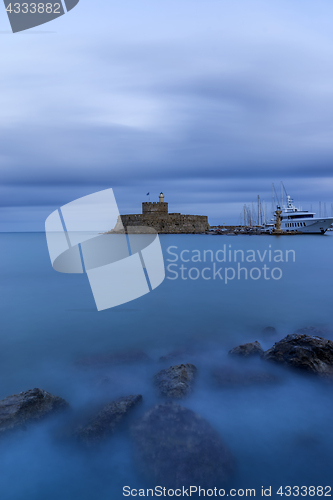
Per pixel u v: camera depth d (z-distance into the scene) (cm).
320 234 8631
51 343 847
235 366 668
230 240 7781
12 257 3556
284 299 1359
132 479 379
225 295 1445
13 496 364
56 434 455
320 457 418
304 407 521
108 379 616
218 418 493
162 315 1112
